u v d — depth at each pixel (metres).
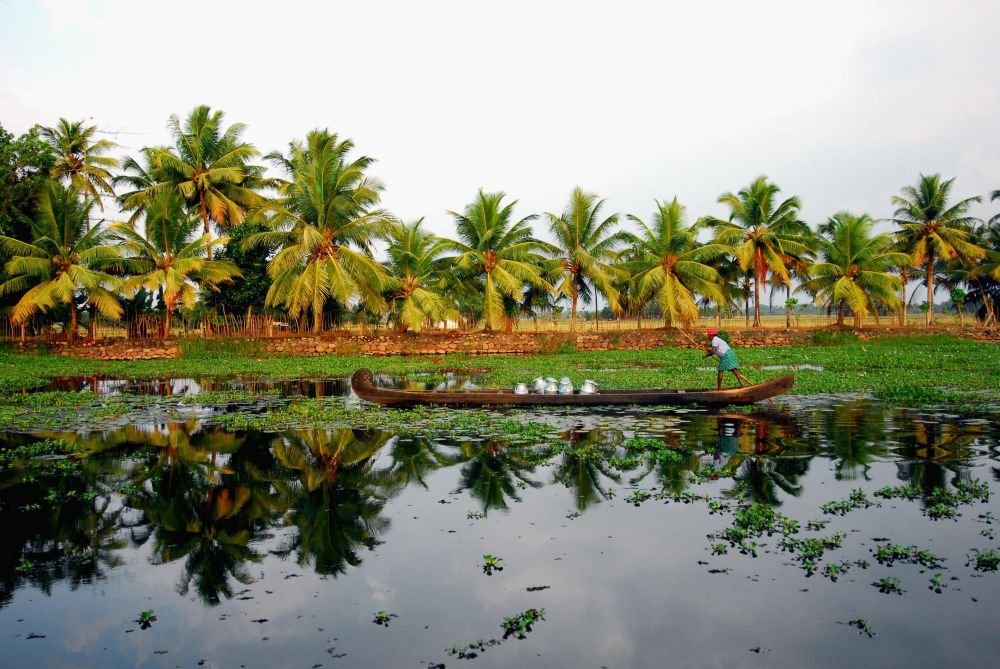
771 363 26.20
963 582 5.38
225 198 34.31
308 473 9.12
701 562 5.89
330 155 31.08
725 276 39.84
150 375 23.70
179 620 5.06
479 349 32.84
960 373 20.75
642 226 36.88
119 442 11.25
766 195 36.84
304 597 5.41
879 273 36.19
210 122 34.91
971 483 8.06
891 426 11.91
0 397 17.08
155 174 34.88
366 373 15.07
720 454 9.81
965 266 42.94
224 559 6.20
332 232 31.69
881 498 7.55
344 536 6.73
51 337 30.62
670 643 4.61
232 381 21.88
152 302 33.94
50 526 7.08
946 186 38.62
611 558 6.03
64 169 37.66
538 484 8.43
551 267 35.66
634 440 10.75
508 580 5.63
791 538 6.34
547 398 14.41
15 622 5.04
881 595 5.20
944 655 4.39
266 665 4.39
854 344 35.09
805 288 39.44
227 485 8.55
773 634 4.69
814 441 10.65
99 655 4.56
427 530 6.84
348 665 4.39
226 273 31.56
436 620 4.98
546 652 4.50
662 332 34.81
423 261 34.06
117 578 5.81
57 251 30.30
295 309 30.69
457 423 12.77
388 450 10.48
